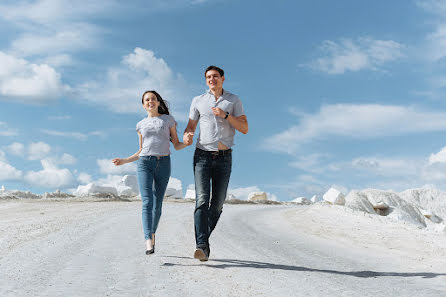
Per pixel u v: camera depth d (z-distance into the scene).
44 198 21.08
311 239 7.94
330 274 4.30
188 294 3.21
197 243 4.45
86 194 24.14
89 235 6.77
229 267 4.43
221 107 4.57
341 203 22.55
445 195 24.16
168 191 27.33
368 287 3.65
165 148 4.98
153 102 5.05
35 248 5.35
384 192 20.80
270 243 7.06
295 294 3.31
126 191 28.16
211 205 4.67
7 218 9.75
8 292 3.16
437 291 3.51
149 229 4.83
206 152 4.52
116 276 3.80
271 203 27.02
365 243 7.40
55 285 3.41
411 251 6.48
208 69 4.61
